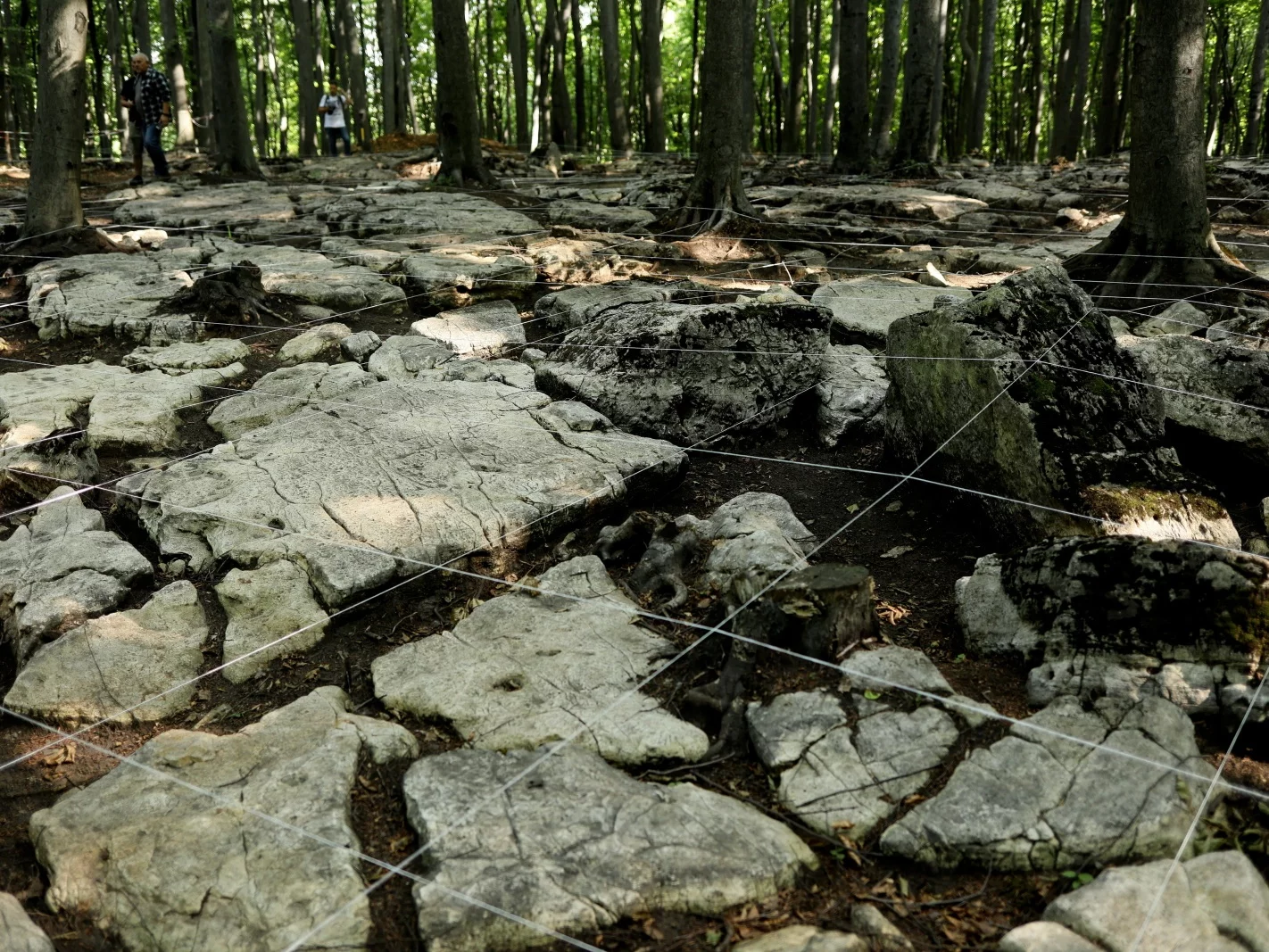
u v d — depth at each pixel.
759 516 4.24
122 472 4.88
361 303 7.42
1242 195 11.57
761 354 5.42
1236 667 2.93
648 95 20.72
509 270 7.59
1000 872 2.46
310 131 24.94
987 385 3.92
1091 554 3.14
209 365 6.16
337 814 2.62
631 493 4.54
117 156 21.95
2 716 3.24
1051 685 3.03
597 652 3.37
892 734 2.86
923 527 4.32
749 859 2.43
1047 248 8.82
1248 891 2.23
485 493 4.30
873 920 2.29
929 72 14.87
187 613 3.70
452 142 12.94
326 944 2.25
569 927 2.26
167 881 2.42
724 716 3.02
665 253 8.55
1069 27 22.66
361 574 3.72
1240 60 30.64
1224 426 4.46
